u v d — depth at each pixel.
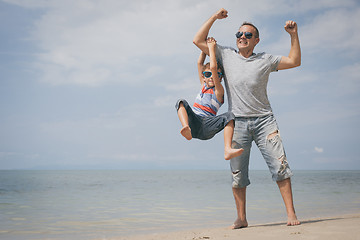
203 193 12.22
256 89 4.01
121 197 10.38
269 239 2.94
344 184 19.83
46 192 12.83
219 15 3.94
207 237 3.32
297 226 3.65
